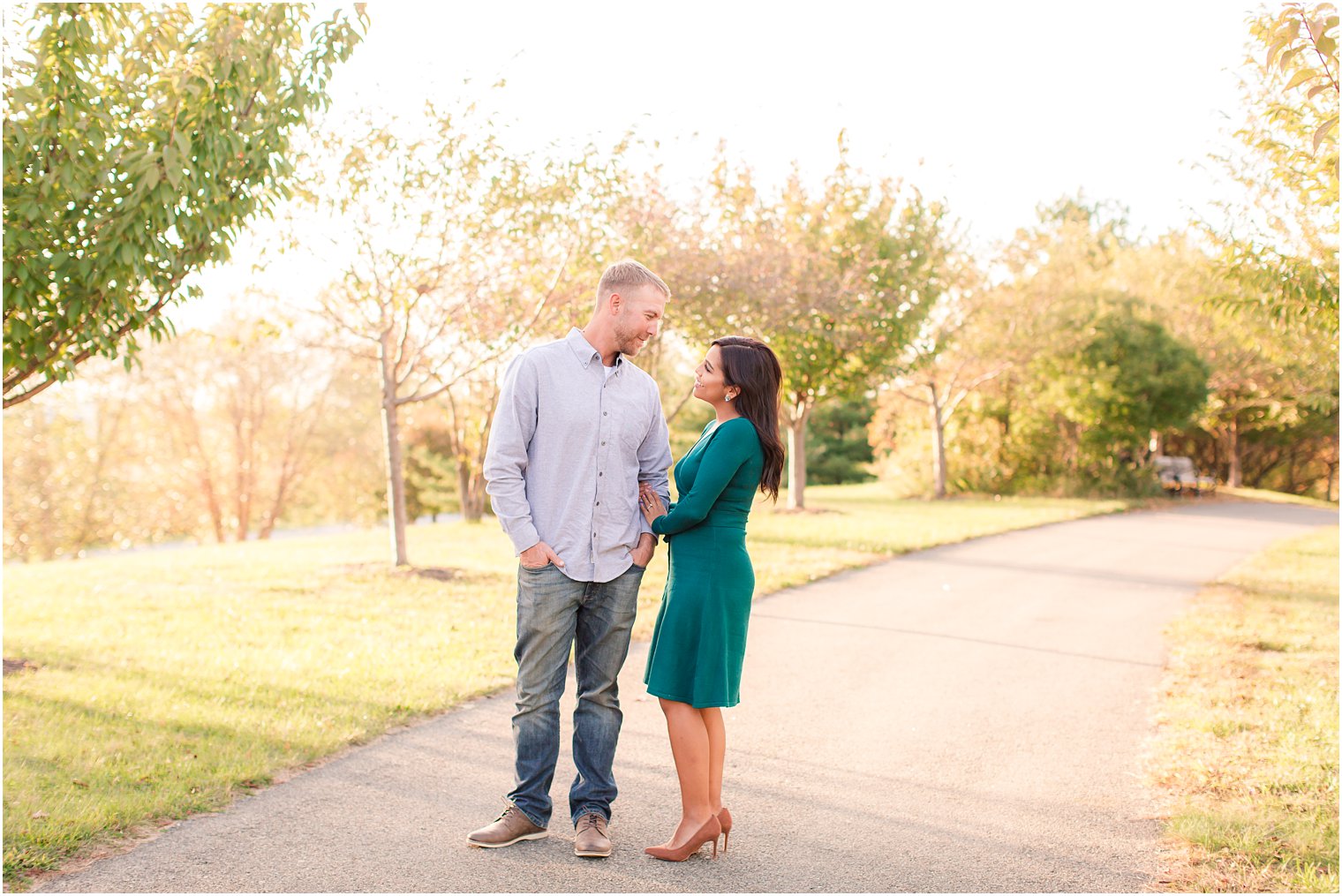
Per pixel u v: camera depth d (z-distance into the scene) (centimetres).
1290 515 2261
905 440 2952
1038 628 790
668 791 399
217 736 451
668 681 335
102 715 487
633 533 352
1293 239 813
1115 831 364
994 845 349
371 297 1090
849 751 459
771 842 347
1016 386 2677
